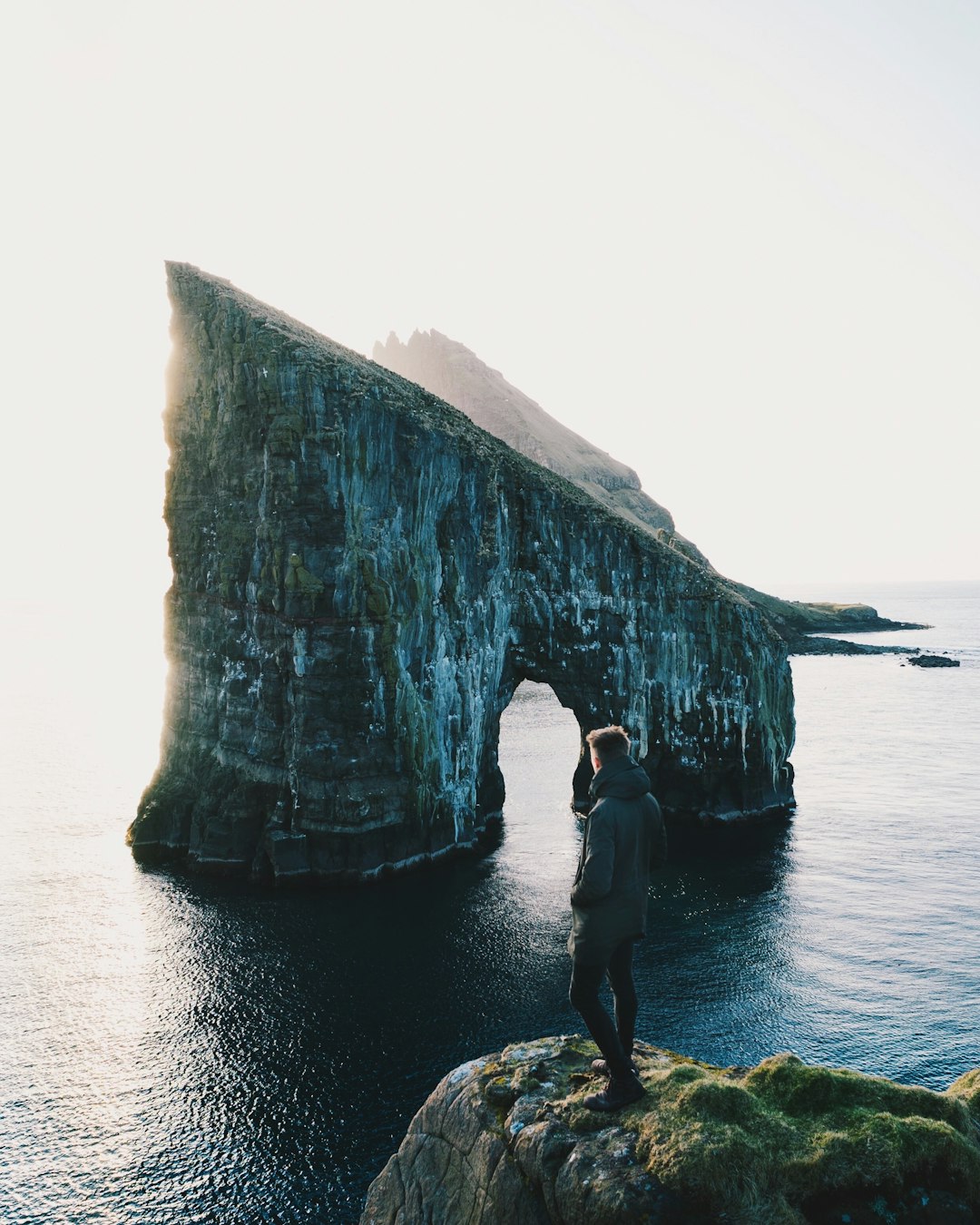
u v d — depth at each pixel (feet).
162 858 166.40
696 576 217.15
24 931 130.21
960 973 115.03
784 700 212.84
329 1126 82.89
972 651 622.13
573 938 28.94
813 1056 94.73
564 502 212.64
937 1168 25.88
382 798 156.56
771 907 141.38
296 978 114.73
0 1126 83.51
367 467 158.51
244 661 163.94
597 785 30.17
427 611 170.09
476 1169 29.73
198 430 174.70
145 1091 88.99
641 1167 25.73
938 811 200.54
